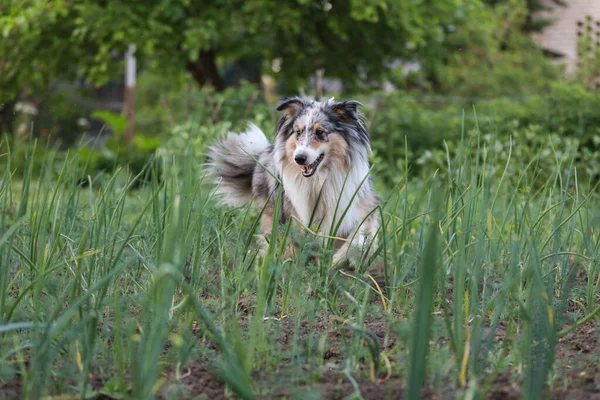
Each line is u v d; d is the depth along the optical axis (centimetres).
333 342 405
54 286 378
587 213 500
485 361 361
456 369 346
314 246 481
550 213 588
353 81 1571
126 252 508
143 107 2419
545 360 319
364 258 510
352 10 1366
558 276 495
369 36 1504
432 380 336
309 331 407
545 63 2189
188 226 436
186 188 404
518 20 2286
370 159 1068
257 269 459
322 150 640
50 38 1469
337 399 331
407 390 298
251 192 720
